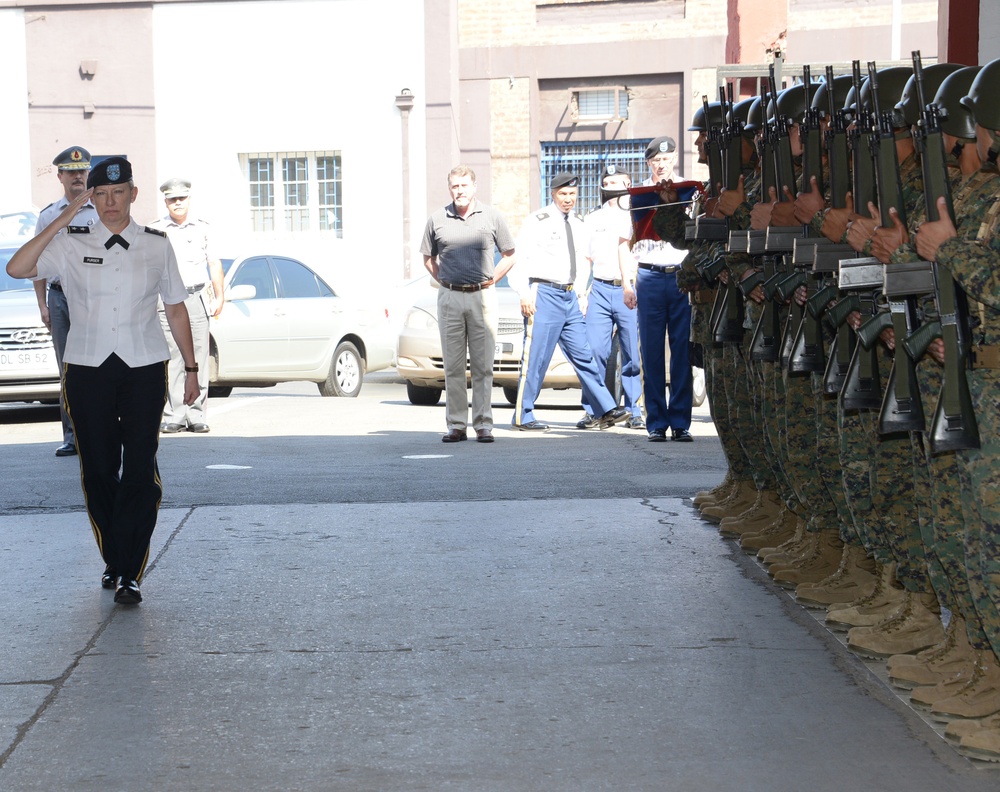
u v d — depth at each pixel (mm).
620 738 4543
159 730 4676
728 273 7270
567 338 13680
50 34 26922
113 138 27016
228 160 26875
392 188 26594
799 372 6027
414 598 6430
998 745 4266
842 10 26109
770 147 6426
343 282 26781
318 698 4992
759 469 7613
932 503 4715
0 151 27234
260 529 8125
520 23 27656
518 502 8961
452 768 4297
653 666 5328
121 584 6375
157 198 27016
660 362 12336
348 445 12383
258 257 17656
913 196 4949
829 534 6559
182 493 9445
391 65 26359
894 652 5336
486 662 5406
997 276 4020
